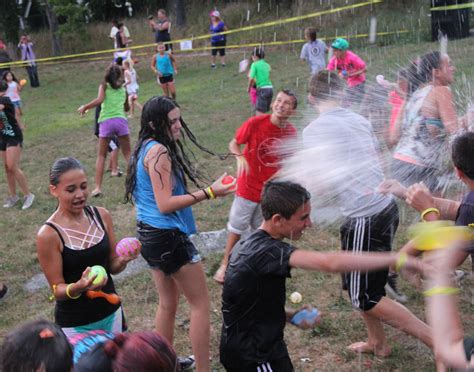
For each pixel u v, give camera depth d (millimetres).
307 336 3883
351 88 3139
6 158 6902
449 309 1488
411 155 2895
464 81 3404
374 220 2846
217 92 13898
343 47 7180
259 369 2598
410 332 3127
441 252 1560
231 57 19422
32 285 5008
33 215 6777
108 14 26766
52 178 2779
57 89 17828
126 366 1626
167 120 3162
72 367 1811
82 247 2822
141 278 4891
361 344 3654
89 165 8797
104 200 7004
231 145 4379
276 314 2621
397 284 4266
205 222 6062
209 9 23109
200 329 3229
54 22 23562
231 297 2574
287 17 19953
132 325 4203
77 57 23219
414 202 2520
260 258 2490
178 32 22406
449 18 12641
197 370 3273
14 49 24000
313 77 3189
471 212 2600
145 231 3178
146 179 3150
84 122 12234
